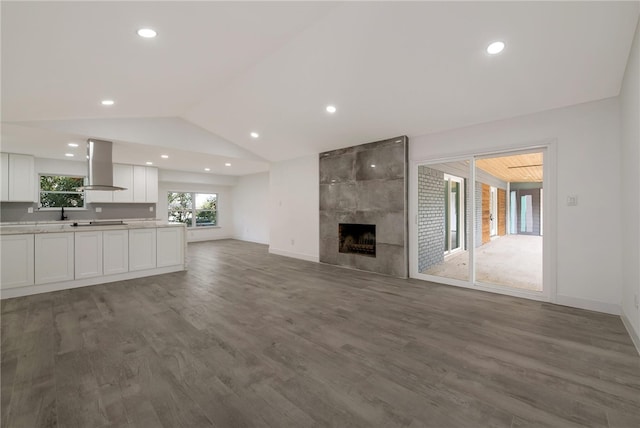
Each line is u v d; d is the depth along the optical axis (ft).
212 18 7.39
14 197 18.30
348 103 13.10
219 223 34.24
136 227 15.52
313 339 8.21
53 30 6.49
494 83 10.11
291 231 22.33
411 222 15.55
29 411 5.27
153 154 19.54
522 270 16.88
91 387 6.00
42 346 7.77
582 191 10.43
